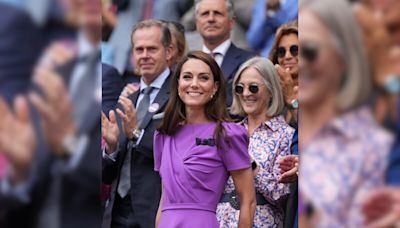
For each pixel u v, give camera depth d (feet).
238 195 45.19
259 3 57.93
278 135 47.65
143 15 62.90
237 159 42.27
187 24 61.31
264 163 46.78
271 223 46.19
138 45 53.06
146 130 50.80
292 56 50.88
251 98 48.16
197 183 41.68
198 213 41.47
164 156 42.86
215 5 54.60
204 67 42.88
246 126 48.80
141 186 50.06
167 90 52.42
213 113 43.16
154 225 49.39
